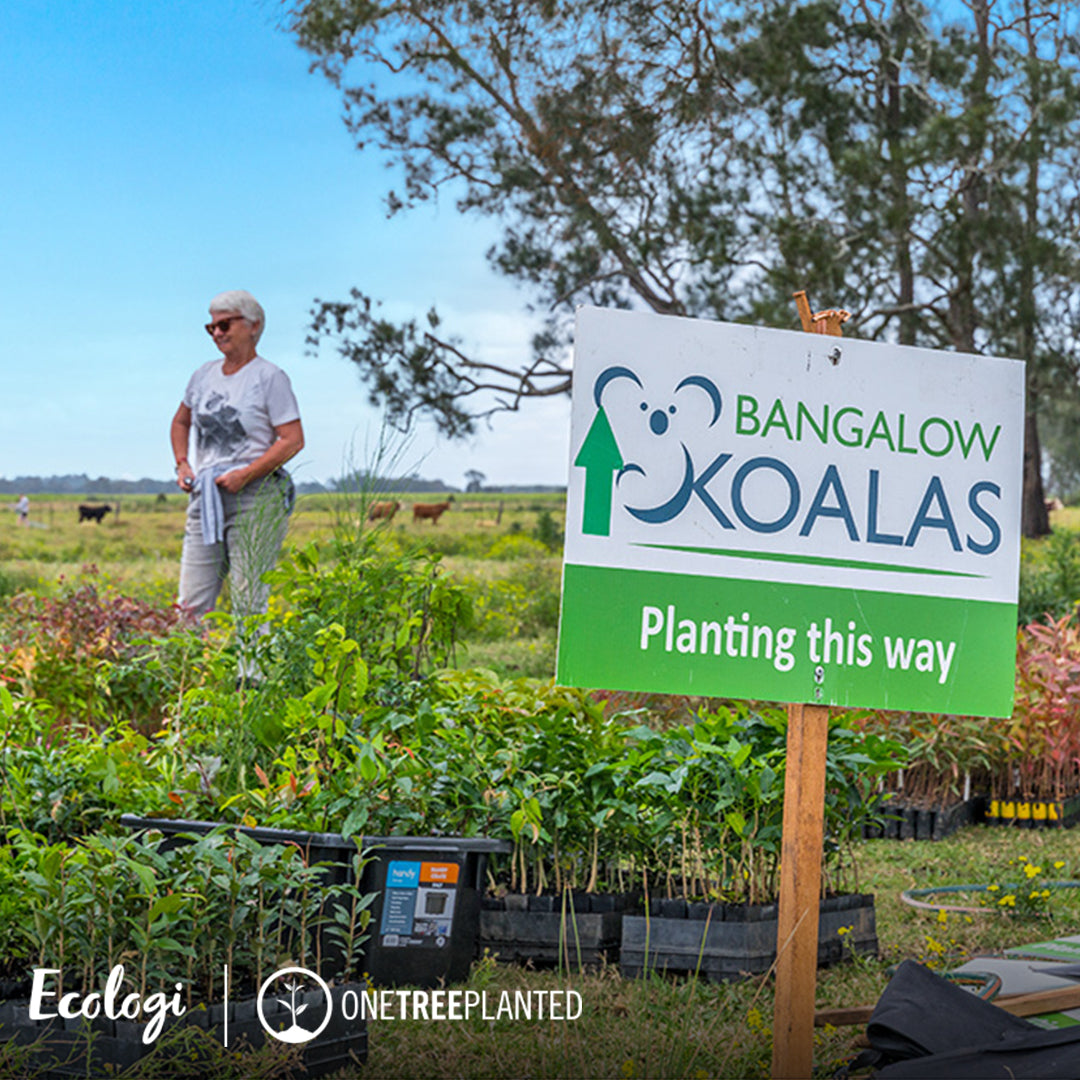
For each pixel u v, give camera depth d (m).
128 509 69.06
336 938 3.47
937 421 3.08
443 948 3.55
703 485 2.92
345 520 4.49
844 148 19.91
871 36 20.30
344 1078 2.95
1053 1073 2.61
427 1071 2.98
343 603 4.30
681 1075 2.87
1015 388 3.15
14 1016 2.82
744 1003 3.43
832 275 19.05
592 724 4.40
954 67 20.06
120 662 6.36
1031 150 19.00
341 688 4.03
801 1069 2.84
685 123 19.80
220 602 5.93
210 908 3.00
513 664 11.19
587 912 3.83
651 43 19.53
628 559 2.88
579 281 21.86
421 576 4.55
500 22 19.34
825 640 2.96
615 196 20.55
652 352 2.92
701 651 2.90
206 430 7.41
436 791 3.91
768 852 3.89
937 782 6.68
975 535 3.09
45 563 29.86
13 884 3.10
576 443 2.87
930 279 20.31
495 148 21.03
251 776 4.09
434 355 22.08
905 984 3.12
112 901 2.91
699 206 20.14
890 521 3.03
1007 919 4.45
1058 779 6.59
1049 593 12.63
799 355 2.99
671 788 3.73
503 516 56.97
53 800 3.85
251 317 7.43
